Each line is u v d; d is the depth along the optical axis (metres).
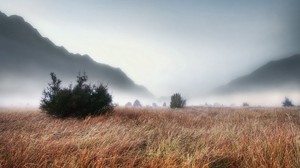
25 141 5.33
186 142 6.29
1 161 4.28
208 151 5.25
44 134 6.44
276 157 4.62
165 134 7.14
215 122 10.59
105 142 5.55
